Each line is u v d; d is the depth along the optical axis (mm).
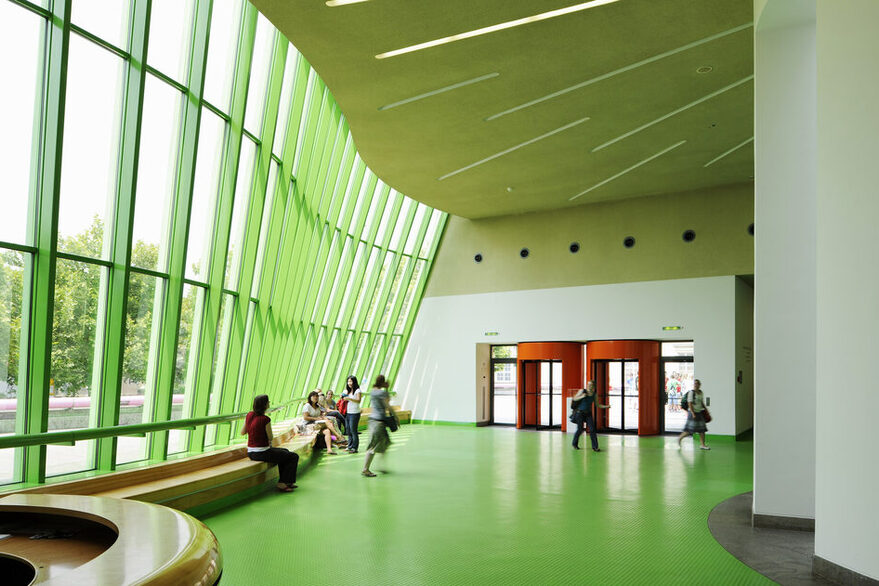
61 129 6734
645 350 18750
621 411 19250
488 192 18391
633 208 19438
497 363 22578
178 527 2029
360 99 11406
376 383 11258
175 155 9414
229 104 10891
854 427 4891
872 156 4816
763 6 7113
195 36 9141
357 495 9227
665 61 10227
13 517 2586
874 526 4672
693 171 16656
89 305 7906
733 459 13398
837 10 5230
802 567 5613
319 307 17016
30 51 6629
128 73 7961
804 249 7117
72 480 6879
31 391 6879
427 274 22844
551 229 20766
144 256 9008
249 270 11875
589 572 5555
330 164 15508
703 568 5637
